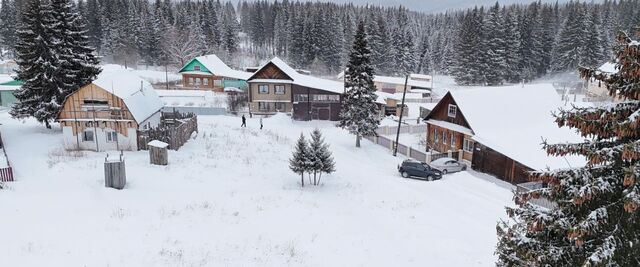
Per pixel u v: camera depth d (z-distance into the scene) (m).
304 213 20.91
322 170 26.80
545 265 9.06
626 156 7.43
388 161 39.09
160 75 91.94
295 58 108.56
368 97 42.91
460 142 38.47
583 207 8.84
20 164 26.66
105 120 31.48
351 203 24.08
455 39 118.00
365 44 42.53
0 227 15.54
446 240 18.78
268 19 150.38
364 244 17.39
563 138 33.25
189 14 123.69
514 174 32.06
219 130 41.28
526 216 9.48
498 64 89.94
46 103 35.34
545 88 40.53
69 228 16.05
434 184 30.27
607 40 97.69
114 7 115.12
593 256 7.75
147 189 22.77
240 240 16.44
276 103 61.25
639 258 8.16
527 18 100.06
